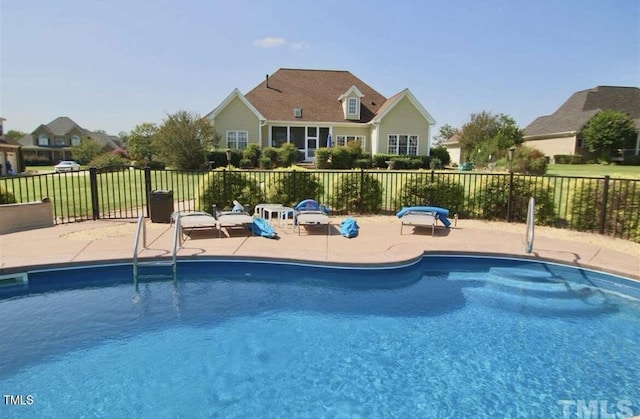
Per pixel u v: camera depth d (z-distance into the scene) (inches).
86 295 198.4
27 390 120.1
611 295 203.3
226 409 112.3
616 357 143.9
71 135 2511.1
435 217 297.3
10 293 199.6
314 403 116.1
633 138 1320.1
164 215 331.0
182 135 903.1
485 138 1466.5
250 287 212.7
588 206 312.2
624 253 247.9
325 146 1167.6
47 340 151.3
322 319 173.9
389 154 1082.1
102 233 288.8
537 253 247.6
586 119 1406.3
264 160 968.9
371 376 130.8
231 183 372.8
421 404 116.3
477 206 366.0
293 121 1086.4
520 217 352.2
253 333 159.9
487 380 128.9
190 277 227.3
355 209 392.8
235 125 1042.1
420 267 244.7
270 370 133.5
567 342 154.7
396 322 171.6
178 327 164.1
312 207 328.2
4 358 137.6
